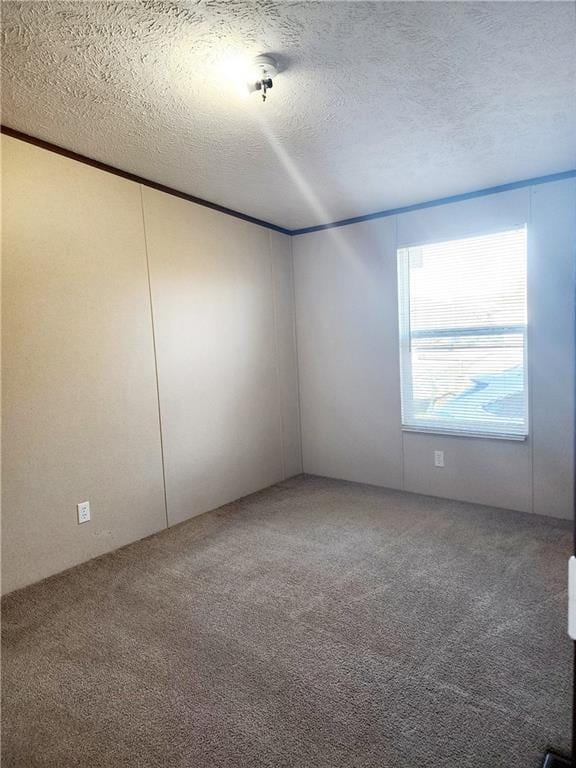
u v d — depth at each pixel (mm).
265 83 1943
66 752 1488
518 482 3406
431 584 2447
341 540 3023
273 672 1825
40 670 1870
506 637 1993
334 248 4152
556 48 1832
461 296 3535
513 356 3352
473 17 1653
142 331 3111
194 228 3461
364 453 4168
